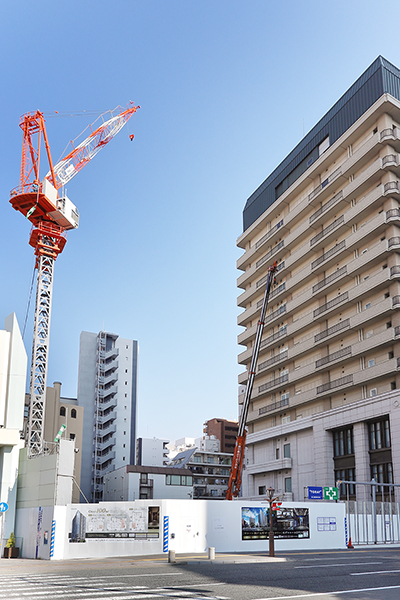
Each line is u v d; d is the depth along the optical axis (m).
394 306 49.75
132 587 17.22
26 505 39.34
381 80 55.97
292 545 40.31
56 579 20.16
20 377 42.47
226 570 23.48
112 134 82.56
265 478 71.19
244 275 80.94
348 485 55.59
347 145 59.72
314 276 64.56
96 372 117.50
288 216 70.00
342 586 17.31
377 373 51.31
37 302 55.56
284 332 68.50
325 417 58.66
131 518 36.12
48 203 58.75
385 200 53.03
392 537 46.41
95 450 110.50
